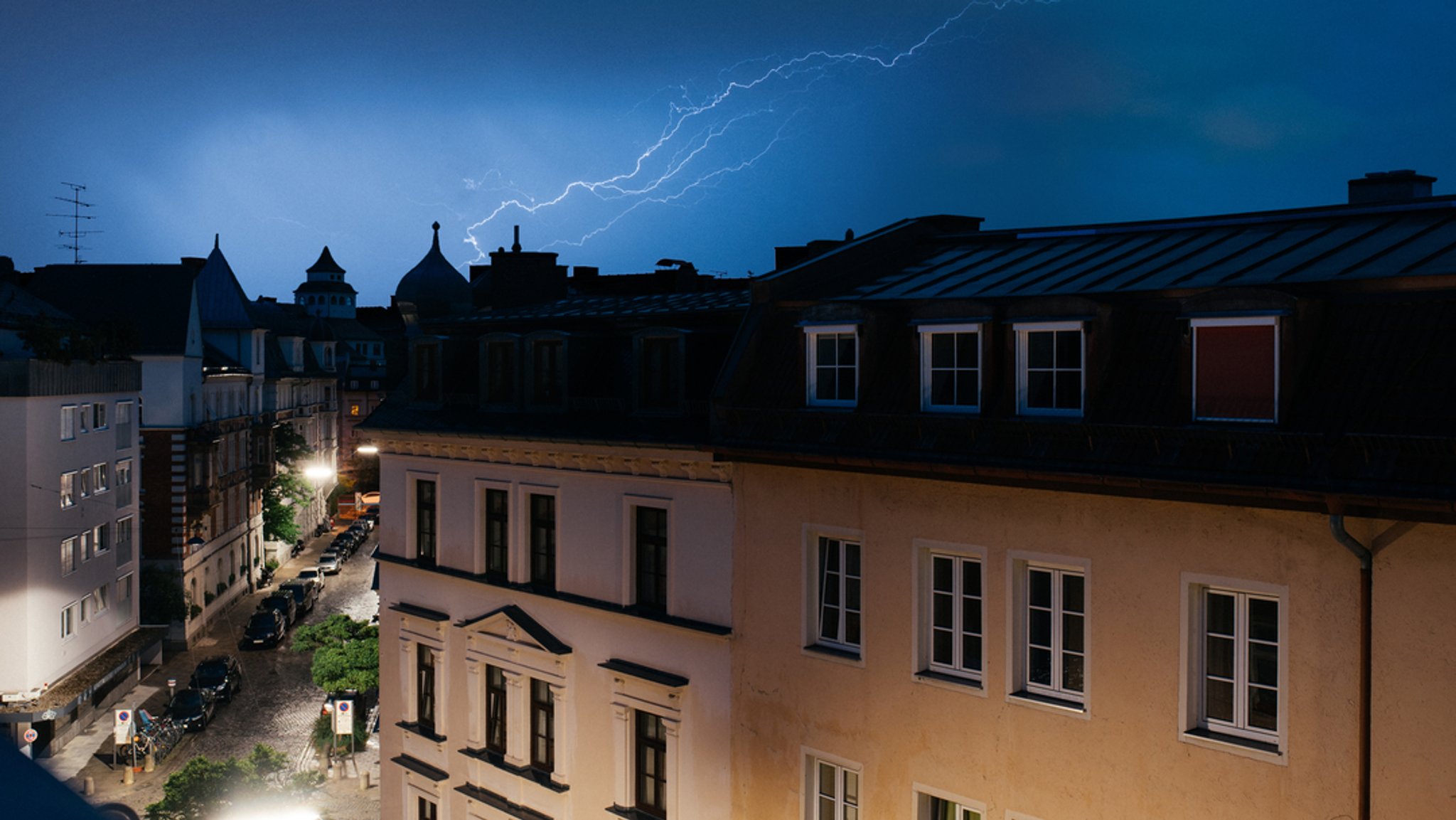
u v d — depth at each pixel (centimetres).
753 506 2009
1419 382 1283
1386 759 1274
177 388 6619
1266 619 1399
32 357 5188
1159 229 1952
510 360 2584
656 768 2238
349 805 3888
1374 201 1914
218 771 3225
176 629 6381
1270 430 1362
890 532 1783
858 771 1838
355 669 4328
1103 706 1526
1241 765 1395
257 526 8462
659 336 2233
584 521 2359
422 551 2842
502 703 2594
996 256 2056
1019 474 1556
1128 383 1523
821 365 1914
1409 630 1258
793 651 1942
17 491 4600
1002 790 1639
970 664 1712
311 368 11325
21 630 4588
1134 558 1491
